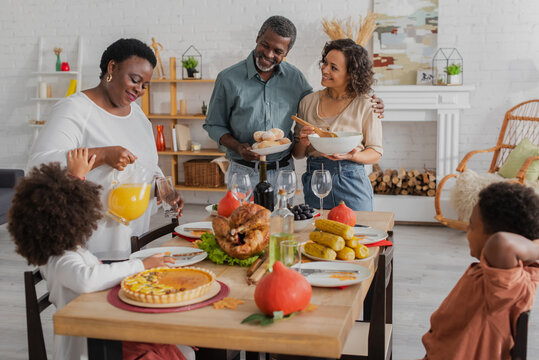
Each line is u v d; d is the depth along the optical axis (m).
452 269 4.10
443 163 5.48
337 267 1.74
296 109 3.04
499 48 5.56
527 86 5.56
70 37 6.50
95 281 1.54
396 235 5.08
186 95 6.36
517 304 1.43
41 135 2.05
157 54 6.23
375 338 1.78
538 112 5.49
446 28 5.62
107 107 2.16
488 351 1.49
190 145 6.29
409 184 5.55
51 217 1.50
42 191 1.50
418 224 5.50
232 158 3.01
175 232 2.24
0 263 4.29
